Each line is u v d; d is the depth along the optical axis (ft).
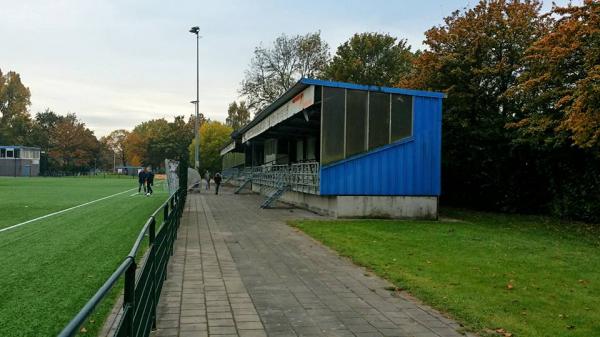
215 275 25.45
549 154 62.59
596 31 43.16
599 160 56.08
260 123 84.38
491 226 51.39
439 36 71.56
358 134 55.52
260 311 19.08
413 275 25.44
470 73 69.31
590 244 39.45
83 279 24.39
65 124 317.83
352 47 141.49
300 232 42.98
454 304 19.99
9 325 17.43
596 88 39.63
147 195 93.91
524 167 69.46
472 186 76.59
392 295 21.86
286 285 23.48
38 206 67.72
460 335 16.61
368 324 17.67
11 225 46.03
